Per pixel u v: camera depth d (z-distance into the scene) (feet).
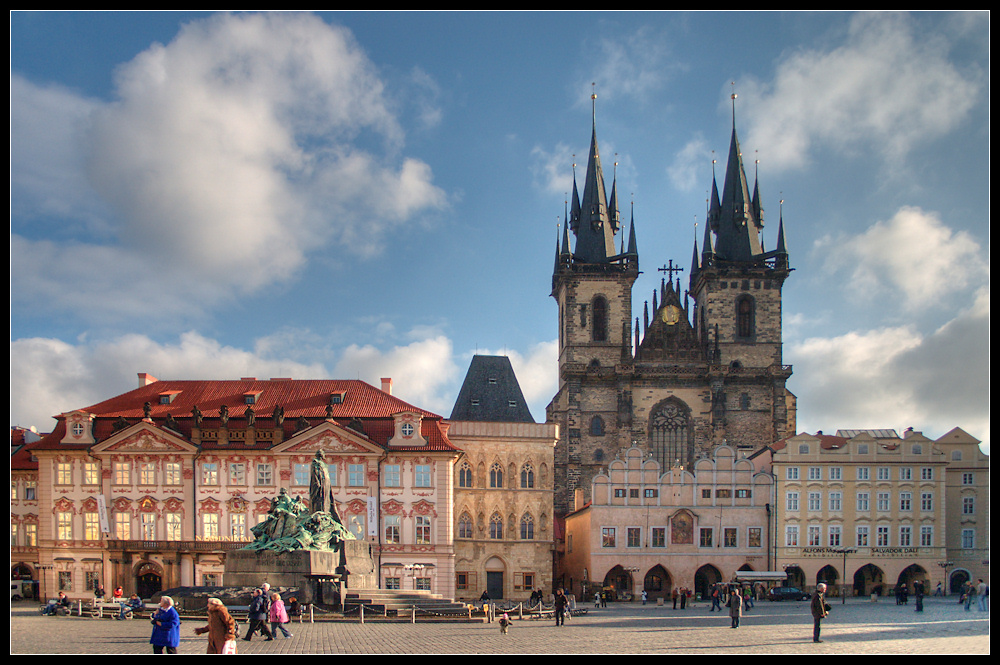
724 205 550.36
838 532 392.47
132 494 332.60
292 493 330.95
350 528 330.95
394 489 333.21
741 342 520.01
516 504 379.55
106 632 175.01
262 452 331.77
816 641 170.91
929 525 392.27
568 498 500.33
